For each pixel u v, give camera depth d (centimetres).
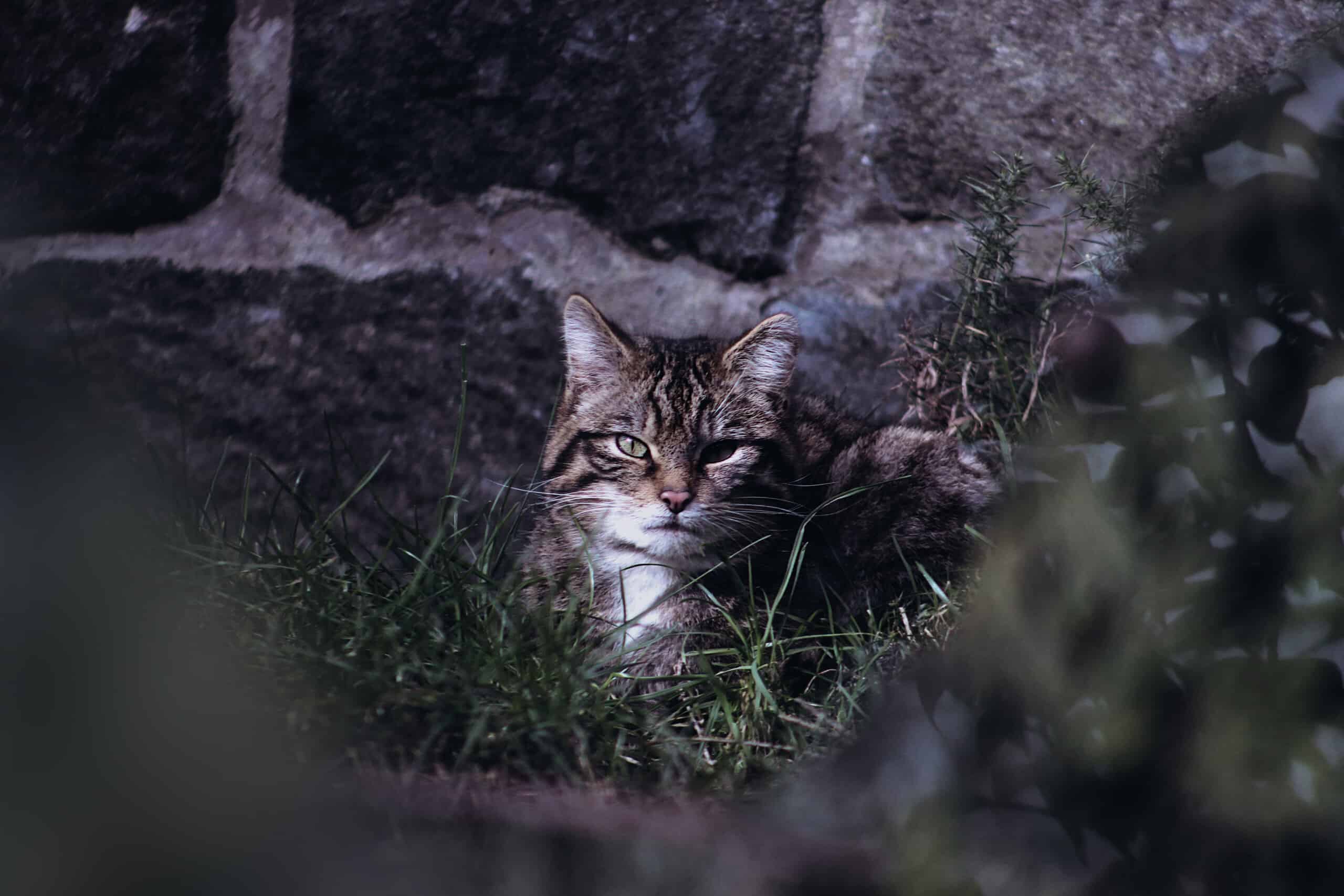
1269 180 310
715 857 436
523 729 445
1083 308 459
